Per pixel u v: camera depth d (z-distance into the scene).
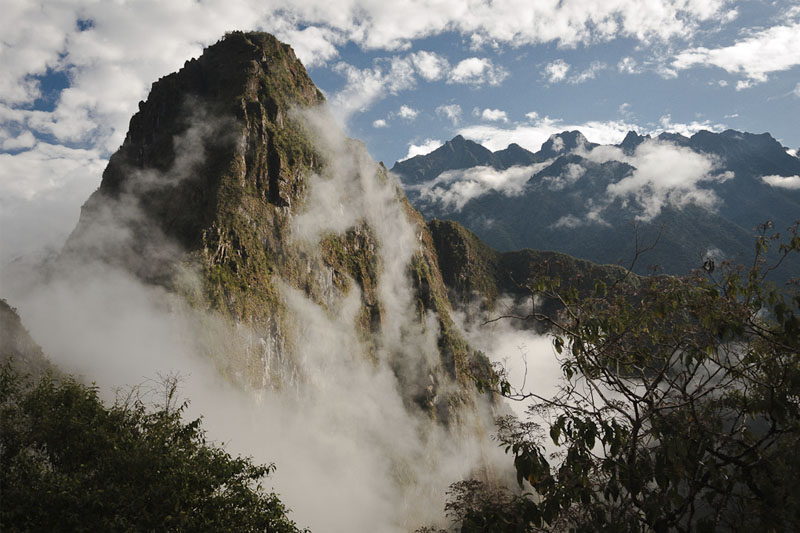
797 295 9.59
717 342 10.28
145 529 16.64
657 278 10.92
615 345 10.94
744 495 9.04
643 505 9.11
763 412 9.50
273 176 166.00
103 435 18.80
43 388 20.58
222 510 18.47
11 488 16.80
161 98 184.25
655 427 9.45
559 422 9.81
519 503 9.66
